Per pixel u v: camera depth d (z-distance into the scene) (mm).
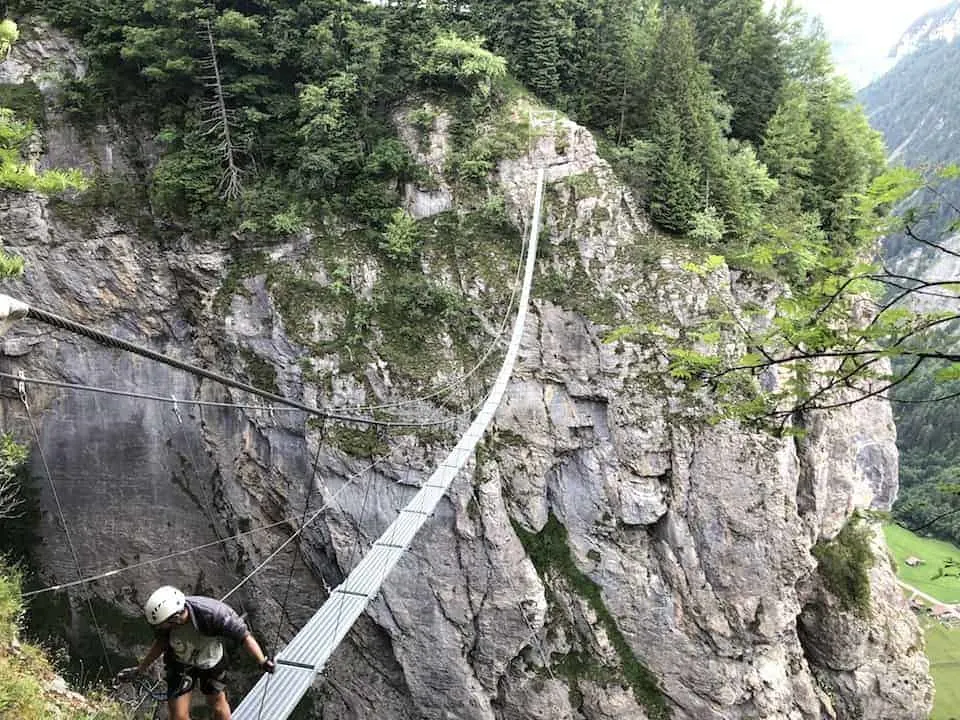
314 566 38969
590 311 37219
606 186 38938
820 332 11211
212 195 38844
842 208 39031
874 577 40156
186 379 40781
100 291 40125
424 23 40938
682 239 38406
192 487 41344
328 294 38219
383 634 37625
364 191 39375
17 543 41094
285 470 38156
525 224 39188
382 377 36781
